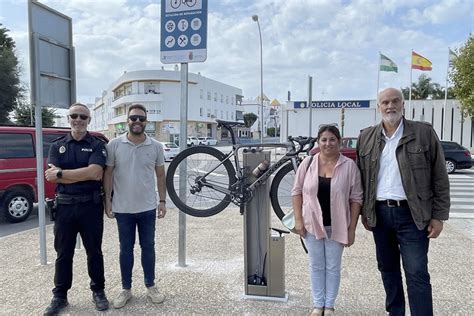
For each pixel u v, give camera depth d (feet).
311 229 10.66
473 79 68.59
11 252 17.94
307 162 11.19
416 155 9.45
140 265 15.98
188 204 14.47
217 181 13.80
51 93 16.80
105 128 264.72
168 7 15.12
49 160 11.68
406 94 161.48
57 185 11.86
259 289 12.54
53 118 110.11
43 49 16.22
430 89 162.09
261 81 101.19
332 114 120.88
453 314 11.31
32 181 25.96
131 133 12.14
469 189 39.52
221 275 14.60
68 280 11.94
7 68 105.40
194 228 22.76
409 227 9.67
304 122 122.62
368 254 17.15
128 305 12.14
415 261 9.59
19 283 14.02
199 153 14.06
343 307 11.87
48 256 17.33
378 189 10.03
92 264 11.90
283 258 12.33
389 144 9.93
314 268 10.95
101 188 12.16
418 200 9.41
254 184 12.41
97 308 11.82
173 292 13.08
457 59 72.08
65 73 17.58
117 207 12.21
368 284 13.67
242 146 13.42
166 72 175.11
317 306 10.91
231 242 19.57
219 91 223.10
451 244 18.84
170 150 81.00
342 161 10.55
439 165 9.51
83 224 11.75
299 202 11.15
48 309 11.51
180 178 14.38
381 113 9.98
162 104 176.14
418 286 9.55
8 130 25.12
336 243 10.69
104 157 11.84
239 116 256.73
